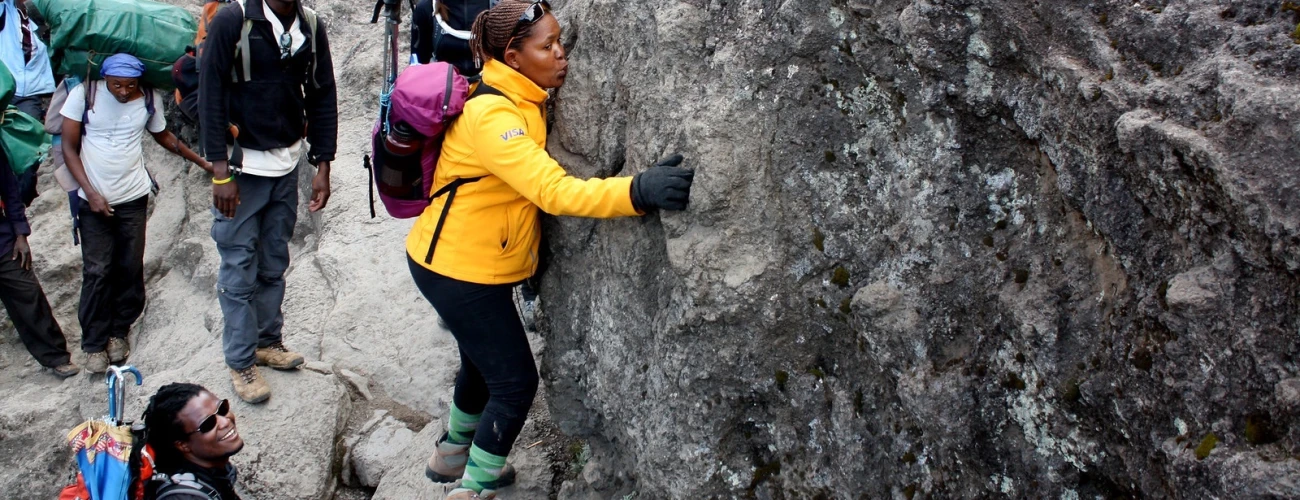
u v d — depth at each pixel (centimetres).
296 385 459
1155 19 211
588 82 311
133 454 293
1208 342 198
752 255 279
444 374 478
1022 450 240
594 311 332
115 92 502
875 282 263
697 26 282
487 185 298
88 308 544
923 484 262
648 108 289
